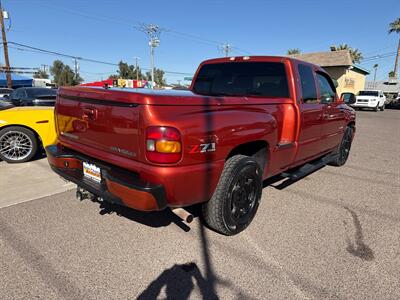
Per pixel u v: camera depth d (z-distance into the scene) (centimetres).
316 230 338
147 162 242
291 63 388
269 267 268
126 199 250
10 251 281
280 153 357
